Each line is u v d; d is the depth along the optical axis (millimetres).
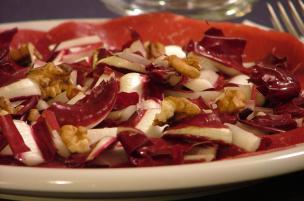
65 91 483
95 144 410
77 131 419
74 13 881
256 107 485
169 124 432
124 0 806
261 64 549
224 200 398
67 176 338
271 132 451
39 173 340
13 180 340
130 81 473
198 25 613
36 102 470
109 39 624
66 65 520
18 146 410
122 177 338
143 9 778
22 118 455
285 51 568
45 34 618
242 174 351
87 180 336
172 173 342
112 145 409
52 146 414
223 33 591
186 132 418
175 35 620
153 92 481
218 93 486
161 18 625
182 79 484
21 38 612
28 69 519
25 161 406
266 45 583
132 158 399
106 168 359
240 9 781
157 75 477
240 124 454
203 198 398
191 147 407
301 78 543
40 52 611
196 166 348
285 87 487
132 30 570
